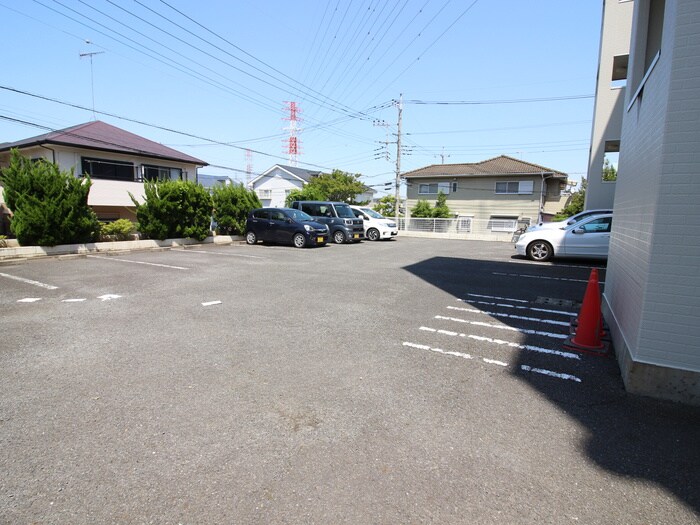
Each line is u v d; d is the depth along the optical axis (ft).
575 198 106.22
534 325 16.25
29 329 15.11
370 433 8.47
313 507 6.38
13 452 7.64
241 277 26.37
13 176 34.14
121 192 59.72
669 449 8.09
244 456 7.64
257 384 10.66
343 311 18.08
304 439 8.21
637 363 10.32
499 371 11.74
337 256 38.93
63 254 36.45
